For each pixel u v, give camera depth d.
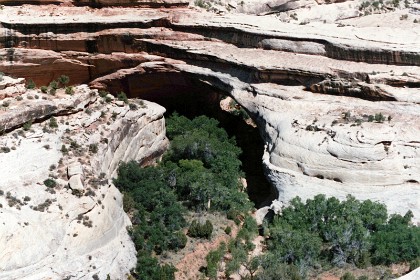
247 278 53.97
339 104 67.44
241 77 72.94
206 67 75.38
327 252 56.81
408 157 61.22
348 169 60.91
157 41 77.06
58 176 55.75
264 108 69.56
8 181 53.41
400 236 55.25
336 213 58.28
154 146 71.81
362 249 55.62
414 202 59.47
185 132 74.06
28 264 49.19
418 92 65.88
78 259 51.12
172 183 65.94
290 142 63.97
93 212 53.88
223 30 75.88
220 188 63.50
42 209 52.31
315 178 62.00
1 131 57.78
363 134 61.56
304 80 69.81
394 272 54.22
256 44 74.06
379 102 66.50
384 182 60.28
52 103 62.28
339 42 70.25
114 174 64.06
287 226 58.12
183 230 60.38
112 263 52.78
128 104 70.56
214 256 56.03
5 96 61.41
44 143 58.66
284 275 52.91
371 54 68.69
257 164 72.06
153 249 57.72
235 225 61.88
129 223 58.62
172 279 54.38
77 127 62.81
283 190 62.38
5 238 49.44
